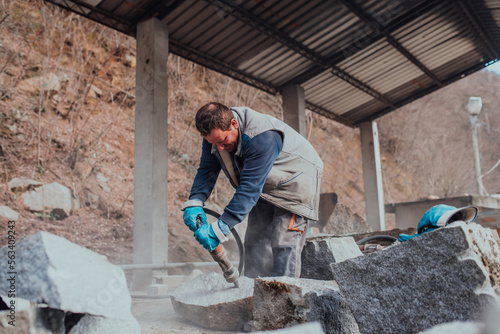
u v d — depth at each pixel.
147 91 6.35
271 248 3.01
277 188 2.93
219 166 3.08
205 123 2.59
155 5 6.46
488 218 5.66
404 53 9.22
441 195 22.19
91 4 6.30
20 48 9.53
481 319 1.86
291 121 9.26
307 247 3.34
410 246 2.04
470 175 23.58
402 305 2.01
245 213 2.54
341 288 2.13
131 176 10.02
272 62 8.69
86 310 1.79
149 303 3.91
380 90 10.68
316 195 3.09
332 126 17.61
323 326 2.26
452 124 24.42
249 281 2.72
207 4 6.65
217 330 2.56
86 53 10.66
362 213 16.45
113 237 8.27
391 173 20.48
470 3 8.23
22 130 8.75
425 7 7.78
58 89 9.80
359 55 8.96
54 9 10.19
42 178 8.39
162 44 6.54
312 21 7.61
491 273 2.10
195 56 7.95
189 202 2.79
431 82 10.84
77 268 1.85
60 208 8.02
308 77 9.26
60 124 9.60
